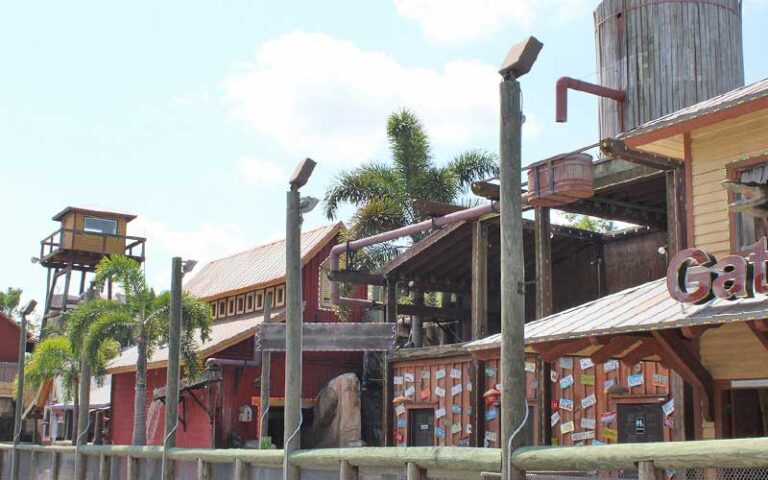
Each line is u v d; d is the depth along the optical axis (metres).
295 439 12.34
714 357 13.52
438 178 35.50
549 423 17.72
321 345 23.34
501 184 9.11
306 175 13.27
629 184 18.44
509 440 8.61
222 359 29.62
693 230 13.98
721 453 6.72
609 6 20.92
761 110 12.84
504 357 8.81
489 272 27.83
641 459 7.29
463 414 21.91
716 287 11.19
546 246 18.64
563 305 26.23
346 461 10.95
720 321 10.52
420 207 23.23
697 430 13.81
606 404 17.95
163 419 32.25
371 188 35.59
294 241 13.19
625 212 20.62
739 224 13.31
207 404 30.20
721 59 20.08
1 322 50.09
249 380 31.06
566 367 19.03
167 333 24.23
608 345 13.21
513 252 8.91
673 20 19.97
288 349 12.84
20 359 26.53
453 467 9.36
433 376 23.00
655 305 12.23
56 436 41.97
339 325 23.58
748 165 13.27
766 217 11.93
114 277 24.22
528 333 12.87
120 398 36.12
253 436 30.66
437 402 22.73
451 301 30.28
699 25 19.95
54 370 31.83
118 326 23.50
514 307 8.84
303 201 13.36
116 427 35.88
